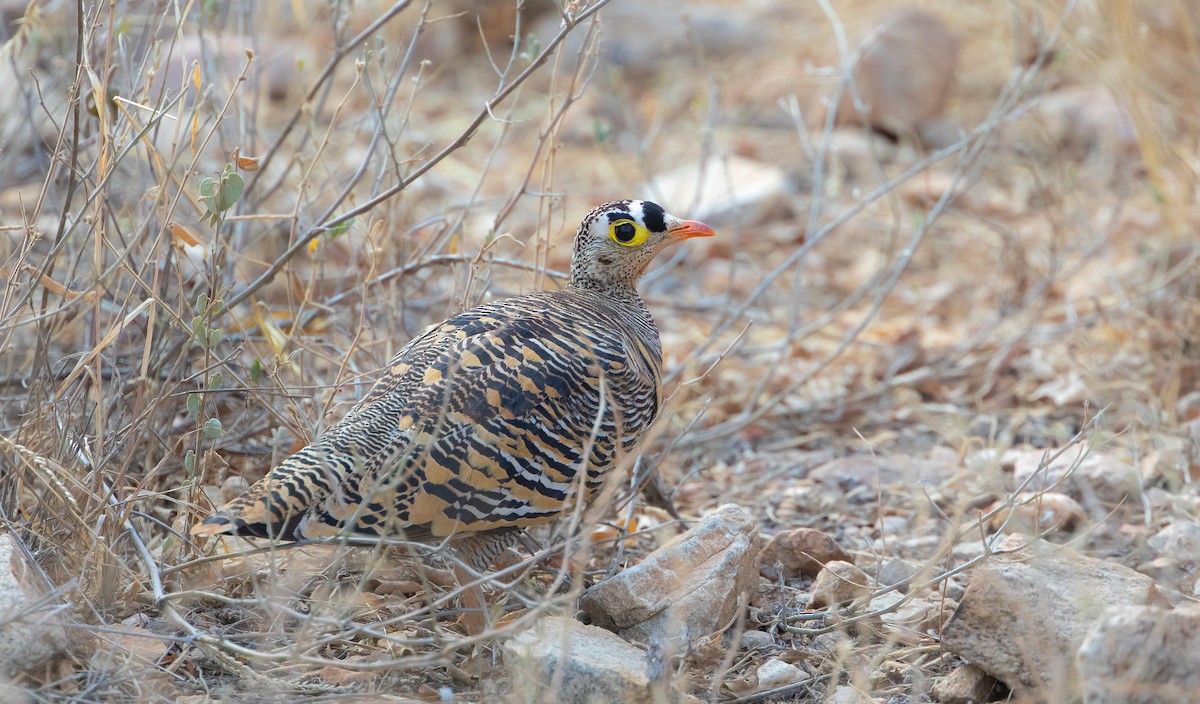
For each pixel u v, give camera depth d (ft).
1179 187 53.42
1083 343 46.09
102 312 36.40
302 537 25.03
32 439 28.09
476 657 25.77
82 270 36.42
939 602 29.32
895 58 70.13
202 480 29.09
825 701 25.39
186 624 24.36
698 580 27.35
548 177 39.37
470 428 26.37
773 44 81.66
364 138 61.05
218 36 40.34
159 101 28.81
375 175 42.91
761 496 37.96
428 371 27.14
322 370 38.27
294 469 25.48
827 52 77.77
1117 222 57.52
